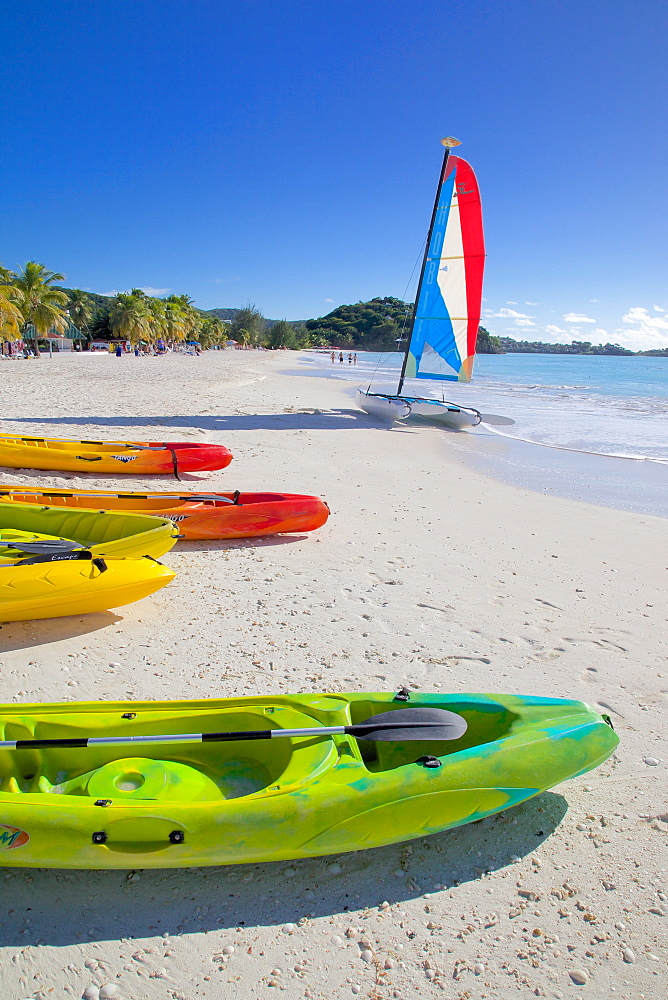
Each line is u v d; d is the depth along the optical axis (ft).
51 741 9.23
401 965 8.16
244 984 7.84
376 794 9.03
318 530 26.40
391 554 24.06
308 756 9.55
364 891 9.24
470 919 8.86
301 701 10.77
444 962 8.23
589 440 55.06
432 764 9.47
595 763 10.34
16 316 171.63
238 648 16.15
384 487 34.78
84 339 297.12
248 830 8.58
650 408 82.28
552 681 15.28
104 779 9.40
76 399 63.57
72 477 31.19
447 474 39.45
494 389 117.50
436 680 15.01
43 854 8.39
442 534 26.94
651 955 8.44
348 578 21.42
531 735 10.26
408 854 9.94
